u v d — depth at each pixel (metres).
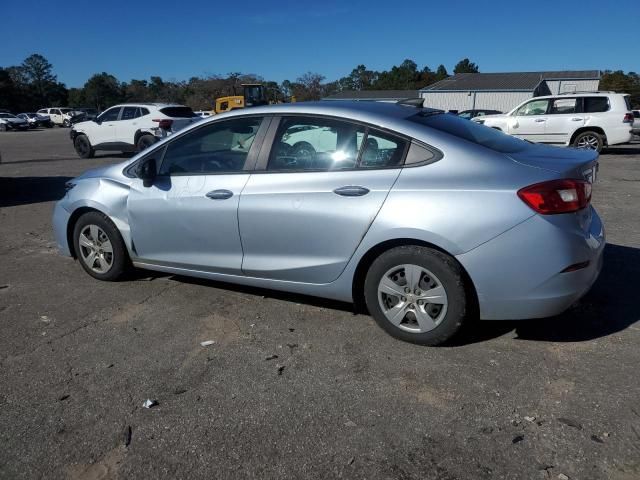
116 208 4.77
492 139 3.84
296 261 3.96
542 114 16.08
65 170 14.32
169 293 4.76
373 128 3.72
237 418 2.92
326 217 3.74
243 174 4.13
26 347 3.79
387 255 3.59
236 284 4.81
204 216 4.27
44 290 4.91
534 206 3.25
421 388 3.16
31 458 2.65
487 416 2.87
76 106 103.44
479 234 3.30
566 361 3.40
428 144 3.56
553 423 2.79
